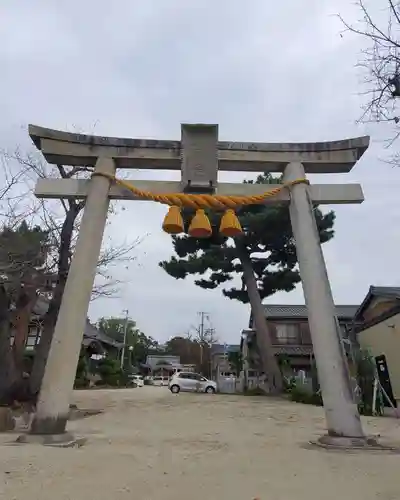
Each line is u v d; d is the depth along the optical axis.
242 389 32.06
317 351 7.77
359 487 4.73
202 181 8.80
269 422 11.94
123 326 64.69
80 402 19.00
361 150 9.22
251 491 4.55
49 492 4.38
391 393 17.77
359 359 15.65
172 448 7.27
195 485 4.77
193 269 25.77
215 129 9.05
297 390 20.16
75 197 8.93
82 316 7.84
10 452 6.27
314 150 9.22
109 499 4.20
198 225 8.33
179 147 9.13
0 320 14.17
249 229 24.03
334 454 6.65
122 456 6.34
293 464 5.91
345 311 35.00
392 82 7.24
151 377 63.06
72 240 15.26
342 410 7.34
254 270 26.58
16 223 13.98
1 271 12.98
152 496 4.32
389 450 6.96
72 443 7.16
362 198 8.96
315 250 8.38
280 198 9.00
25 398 13.93
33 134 8.77
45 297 19.30
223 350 52.97
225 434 9.37
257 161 9.14
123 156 9.01
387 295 21.23
